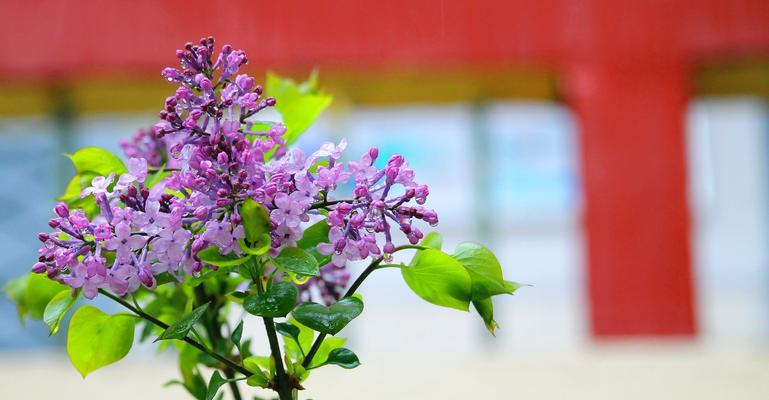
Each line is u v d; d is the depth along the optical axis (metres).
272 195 0.56
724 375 3.32
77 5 4.71
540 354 4.31
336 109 4.82
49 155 5.17
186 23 4.69
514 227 7.09
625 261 4.84
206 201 0.57
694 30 4.86
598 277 4.86
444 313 6.40
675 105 4.85
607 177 4.88
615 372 3.52
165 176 0.72
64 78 4.72
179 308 0.77
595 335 4.83
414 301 6.52
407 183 0.58
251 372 0.64
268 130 0.65
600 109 4.88
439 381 3.39
